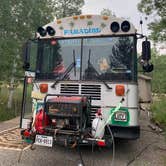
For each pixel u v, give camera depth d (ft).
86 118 10.50
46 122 10.40
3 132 16.67
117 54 11.67
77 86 11.91
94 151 13.12
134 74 11.34
